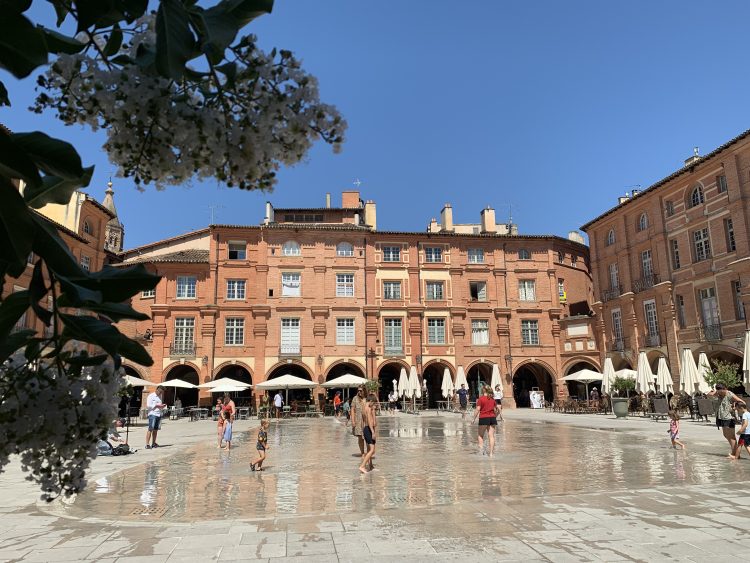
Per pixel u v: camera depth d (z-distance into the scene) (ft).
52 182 6.42
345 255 141.08
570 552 19.48
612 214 132.05
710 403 80.79
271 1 6.06
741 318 97.66
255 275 135.64
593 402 116.47
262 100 5.40
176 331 130.62
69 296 5.47
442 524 23.72
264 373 130.72
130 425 98.78
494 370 118.83
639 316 122.83
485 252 148.15
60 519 26.00
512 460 45.80
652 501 27.48
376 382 123.95
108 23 5.82
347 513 26.35
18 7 5.28
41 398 5.49
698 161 104.88
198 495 32.32
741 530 21.95
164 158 5.20
